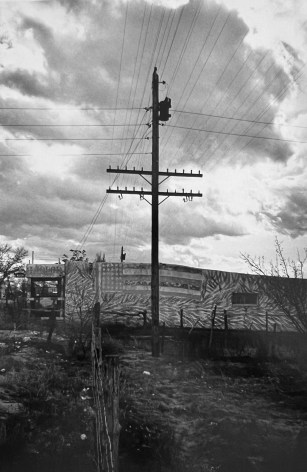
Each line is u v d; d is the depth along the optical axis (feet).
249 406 35.58
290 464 23.27
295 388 42.24
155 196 64.95
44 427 24.98
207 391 39.75
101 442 18.45
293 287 52.24
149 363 51.26
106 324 83.15
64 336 62.13
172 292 90.89
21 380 35.22
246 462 23.31
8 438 21.85
